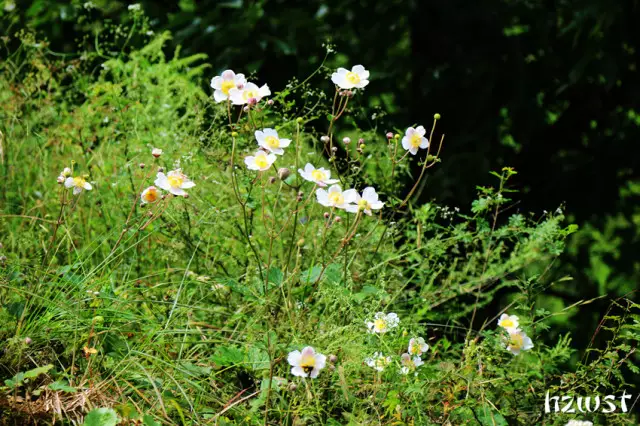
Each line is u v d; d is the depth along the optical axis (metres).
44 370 2.52
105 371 2.81
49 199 4.19
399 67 5.63
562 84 5.78
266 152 2.91
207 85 5.46
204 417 2.65
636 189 6.40
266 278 2.96
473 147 5.46
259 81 5.77
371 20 5.89
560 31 5.76
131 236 3.25
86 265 3.59
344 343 2.80
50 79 4.78
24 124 4.35
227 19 5.84
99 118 4.58
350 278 3.17
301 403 2.67
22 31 4.98
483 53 5.54
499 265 3.97
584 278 6.23
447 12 5.55
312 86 5.69
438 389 2.78
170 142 4.11
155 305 3.22
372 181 3.95
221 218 3.59
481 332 3.21
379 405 2.72
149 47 4.85
